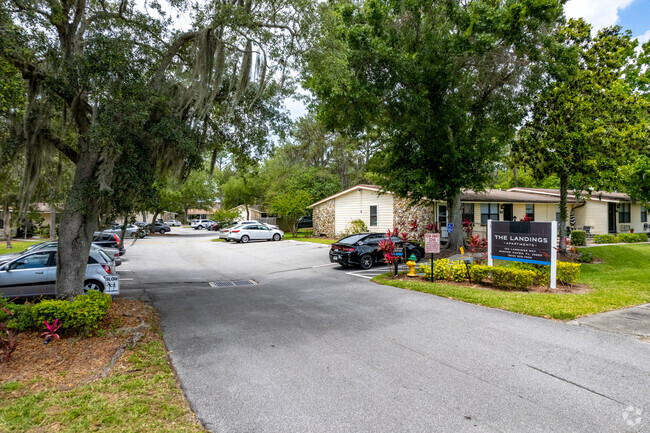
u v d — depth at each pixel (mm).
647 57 18125
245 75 7672
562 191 14594
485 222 21891
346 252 13586
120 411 3496
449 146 14703
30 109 6406
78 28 7035
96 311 5699
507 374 4270
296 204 31016
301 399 3742
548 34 12570
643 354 4812
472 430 3160
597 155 13023
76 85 6168
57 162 8398
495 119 14305
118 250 14609
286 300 8609
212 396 3832
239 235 26828
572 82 13344
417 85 12367
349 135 14453
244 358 4887
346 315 7094
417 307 7617
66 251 6652
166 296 9258
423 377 4219
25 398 3738
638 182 17359
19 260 8516
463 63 12836
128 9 7480
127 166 6387
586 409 3484
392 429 3189
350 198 25688
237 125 9719
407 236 21078
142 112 6016
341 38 9648
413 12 12078
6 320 5609
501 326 6156
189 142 6766
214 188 47062
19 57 5875
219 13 6992
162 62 7328
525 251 9438
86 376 4309
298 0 7219
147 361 4758
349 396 3795
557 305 7164
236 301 8562
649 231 26828
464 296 8250
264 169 39281
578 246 17250
